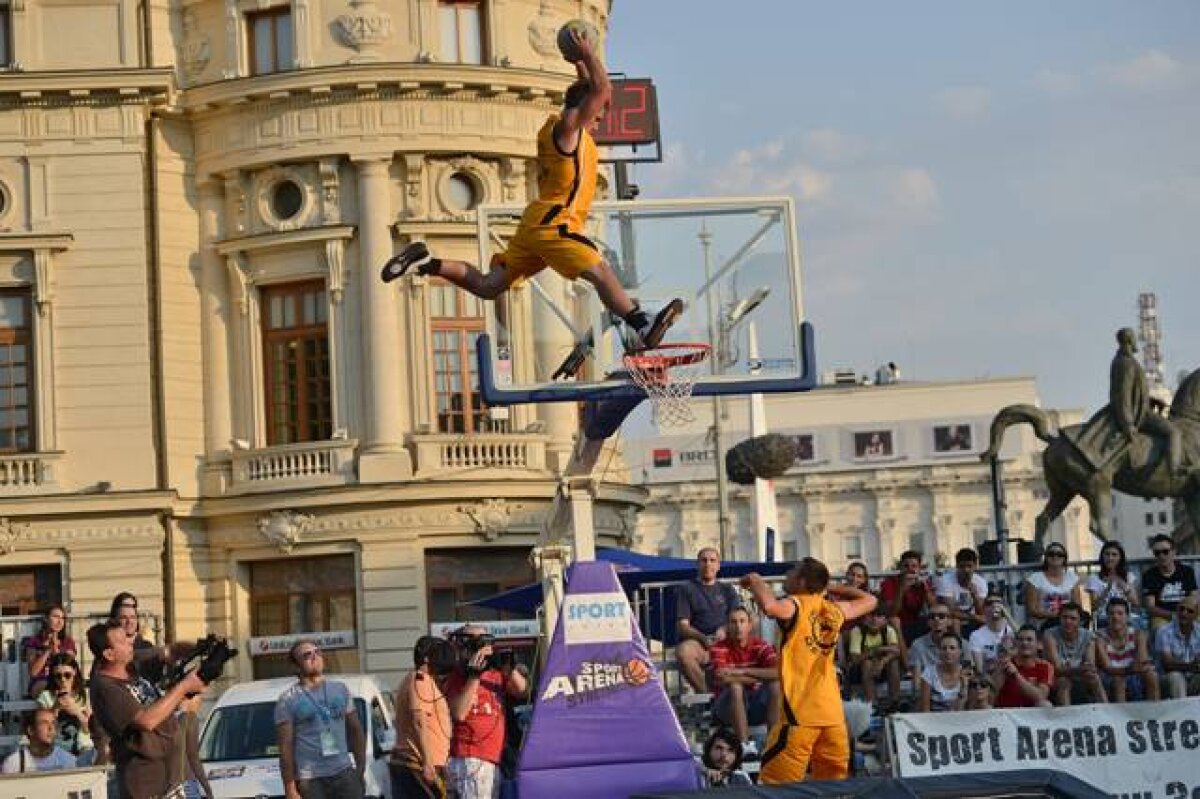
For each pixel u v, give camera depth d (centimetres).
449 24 5503
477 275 1919
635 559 3281
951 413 13875
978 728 2234
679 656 2617
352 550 5375
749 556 13725
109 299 5428
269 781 2950
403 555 5353
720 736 2289
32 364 5400
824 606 2123
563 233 1886
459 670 2514
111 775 2575
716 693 2477
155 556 5369
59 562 5350
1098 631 2859
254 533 5419
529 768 2116
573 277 1912
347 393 5419
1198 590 3123
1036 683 2639
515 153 5475
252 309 5494
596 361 2319
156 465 5409
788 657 2114
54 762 2667
